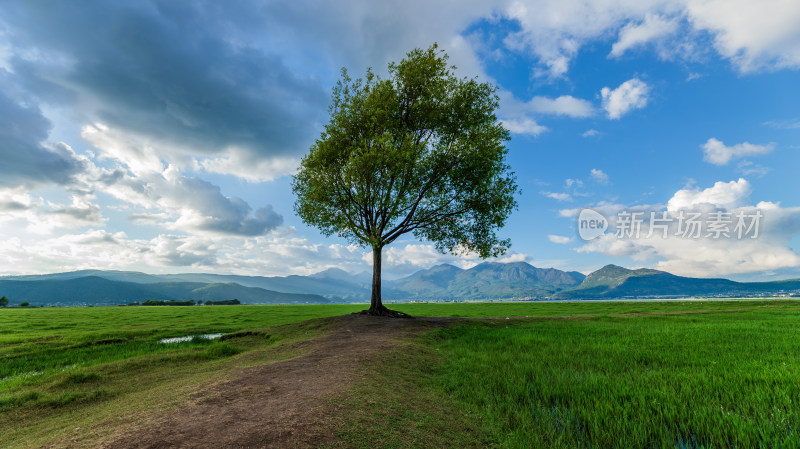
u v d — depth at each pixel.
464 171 26.38
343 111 28.05
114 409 8.02
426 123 28.25
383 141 23.89
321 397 7.46
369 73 28.02
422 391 9.28
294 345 17.14
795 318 27.92
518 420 7.25
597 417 7.15
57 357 16.94
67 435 6.10
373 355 12.50
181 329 28.23
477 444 6.22
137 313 54.62
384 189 26.31
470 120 27.98
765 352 13.32
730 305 55.22
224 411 6.72
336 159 26.67
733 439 6.11
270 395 7.86
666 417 7.16
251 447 5.07
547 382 9.67
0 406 9.19
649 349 14.30
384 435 5.92
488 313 45.81
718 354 13.05
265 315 44.53
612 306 58.84
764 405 7.41
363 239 27.41
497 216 27.48
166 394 8.70
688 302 72.19
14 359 16.47
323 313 48.91
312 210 27.36
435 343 17.48
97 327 31.39
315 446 5.21
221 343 19.00
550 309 52.94
